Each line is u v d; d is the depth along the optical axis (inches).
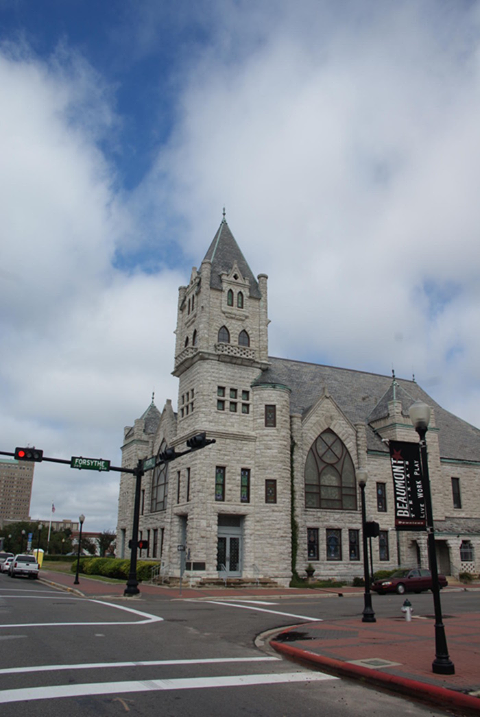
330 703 352.2
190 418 1625.2
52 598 999.6
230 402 1625.2
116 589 1267.2
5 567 2134.6
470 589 1533.0
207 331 1652.3
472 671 413.7
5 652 459.5
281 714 324.2
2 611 749.9
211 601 1065.5
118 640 543.5
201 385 1599.4
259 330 1756.9
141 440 2220.7
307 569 1542.8
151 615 775.1
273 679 410.3
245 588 1397.6
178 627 662.5
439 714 338.6
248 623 726.5
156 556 1851.6
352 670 426.9
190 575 1427.2
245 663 466.0
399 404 1898.4
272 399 1625.2
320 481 1681.8
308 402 1846.7
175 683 382.6
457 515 1930.4
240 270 1815.9
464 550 1819.6
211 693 361.7
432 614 854.5
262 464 1572.3
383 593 1368.1
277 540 1503.4
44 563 3036.4
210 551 1467.8
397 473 1727.4
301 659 488.7
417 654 484.7
